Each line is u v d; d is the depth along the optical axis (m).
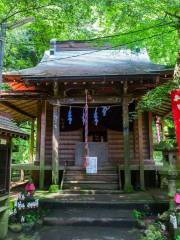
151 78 11.02
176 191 7.07
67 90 12.10
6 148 6.85
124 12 8.38
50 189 10.95
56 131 11.80
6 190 6.83
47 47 16.45
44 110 12.31
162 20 8.38
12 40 18.59
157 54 11.25
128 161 11.35
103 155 13.39
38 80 11.06
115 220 7.70
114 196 10.02
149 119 13.50
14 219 7.55
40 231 7.28
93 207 9.03
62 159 13.57
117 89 11.92
